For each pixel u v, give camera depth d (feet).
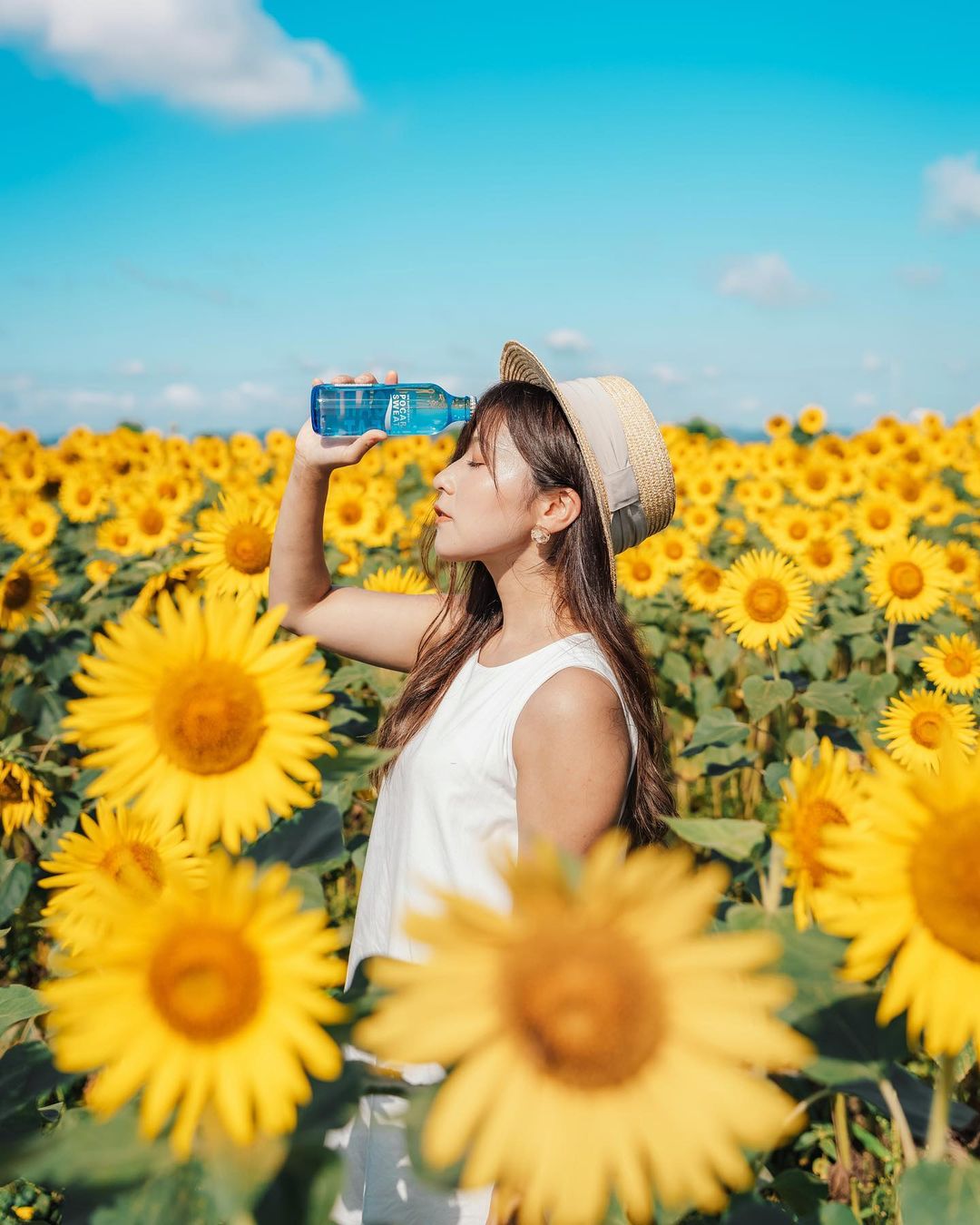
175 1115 3.02
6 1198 7.88
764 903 4.57
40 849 11.69
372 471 42.78
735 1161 2.52
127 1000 2.88
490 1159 2.53
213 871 3.01
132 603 21.57
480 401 7.08
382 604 8.41
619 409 7.21
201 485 33.50
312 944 2.93
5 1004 4.58
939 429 49.47
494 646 7.19
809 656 18.99
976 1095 9.96
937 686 14.79
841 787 3.99
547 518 6.82
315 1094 3.16
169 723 3.76
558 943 2.60
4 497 37.32
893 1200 8.41
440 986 2.61
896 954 3.42
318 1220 2.97
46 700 15.85
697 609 23.70
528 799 6.29
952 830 3.02
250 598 3.89
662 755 7.13
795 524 27.09
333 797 5.73
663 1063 2.57
